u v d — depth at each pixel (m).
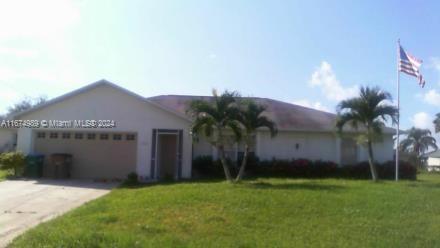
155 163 21.20
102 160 21.86
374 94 19.25
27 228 10.04
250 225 9.73
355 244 8.22
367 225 9.73
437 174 37.84
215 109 17.16
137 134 21.41
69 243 8.02
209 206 11.69
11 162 20.02
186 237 8.72
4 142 31.95
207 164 22.62
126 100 21.48
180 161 21.39
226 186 15.84
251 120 17.47
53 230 9.09
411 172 23.64
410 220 10.27
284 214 10.79
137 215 10.68
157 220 10.16
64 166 20.98
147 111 21.42
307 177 22.89
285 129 23.81
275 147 24.17
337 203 12.21
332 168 23.28
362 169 23.23
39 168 20.77
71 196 15.00
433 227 9.59
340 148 24.50
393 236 8.82
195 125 17.17
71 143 21.94
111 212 11.22
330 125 24.59
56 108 21.58
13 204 13.28
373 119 19.39
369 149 19.67
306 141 24.41
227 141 20.73
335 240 8.51
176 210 11.22
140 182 19.72
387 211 11.28
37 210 12.36
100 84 21.33
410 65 20.73
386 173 23.42
